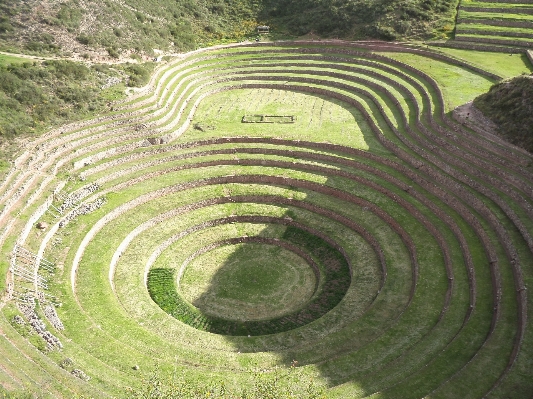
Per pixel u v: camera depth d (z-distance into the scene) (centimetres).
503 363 2328
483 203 3472
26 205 3541
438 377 2331
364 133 4881
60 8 5622
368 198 3988
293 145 4759
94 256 3456
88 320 2848
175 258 3672
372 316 2961
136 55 5878
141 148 4619
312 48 6869
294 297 3375
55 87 4731
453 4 7012
